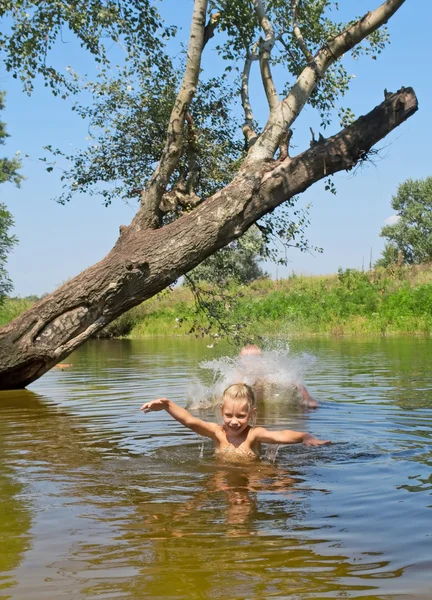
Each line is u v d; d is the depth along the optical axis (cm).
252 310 2866
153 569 280
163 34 1084
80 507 374
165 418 714
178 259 914
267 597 251
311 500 381
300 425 639
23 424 694
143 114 1169
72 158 1180
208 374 1166
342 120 1131
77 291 930
